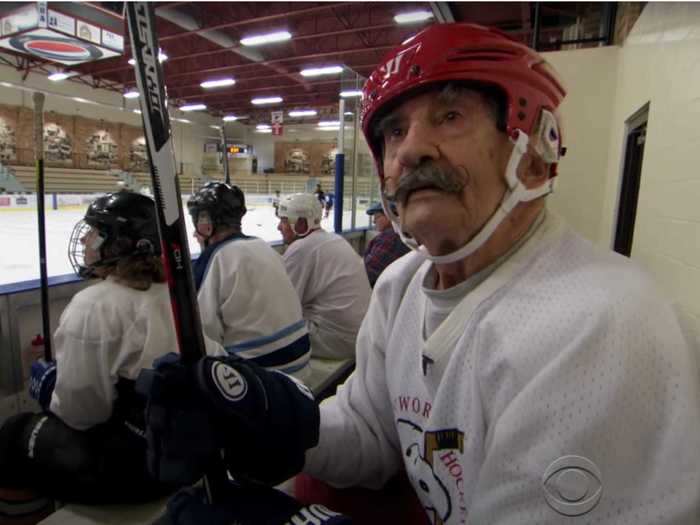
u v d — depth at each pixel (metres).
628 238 2.48
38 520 1.04
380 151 0.53
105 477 0.94
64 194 8.15
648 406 0.33
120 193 1.05
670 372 0.34
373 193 5.57
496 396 0.41
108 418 1.00
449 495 0.49
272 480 0.53
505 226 0.46
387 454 0.69
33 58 12.62
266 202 13.43
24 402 1.59
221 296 1.48
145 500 0.99
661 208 1.57
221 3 9.99
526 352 0.38
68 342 0.97
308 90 17.89
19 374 1.57
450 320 0.47
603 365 0.34
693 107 1.30
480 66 0.41
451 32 0.42
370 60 13.15
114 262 1.03
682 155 1.38
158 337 1.00
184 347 0.46
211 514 0.49
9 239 4.76
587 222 2.96
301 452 0.54
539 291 0.41
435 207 0.43
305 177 22.22
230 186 1.64
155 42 0.44
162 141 0.44
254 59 13.16
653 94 1.79
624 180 2.50
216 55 14.21
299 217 2.11
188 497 0.53
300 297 2.03
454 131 0.43
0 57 12.48
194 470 0.46
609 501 0.33
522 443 0.36
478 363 0.43
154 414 0.46
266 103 19.62
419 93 0.44
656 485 0.32
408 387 0.56
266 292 1.47
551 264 0.43
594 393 0.34
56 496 0.99
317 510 0.50
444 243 0.45
